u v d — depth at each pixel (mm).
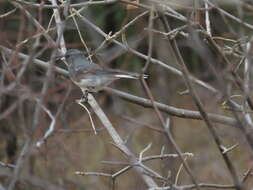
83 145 16688
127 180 15898
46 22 14531
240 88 6578
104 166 15969
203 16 10844
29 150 5738
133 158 7379
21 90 6895
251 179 13992
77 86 11883
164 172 14633
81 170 14008
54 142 12266
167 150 14867
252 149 6184
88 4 8219
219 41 10898
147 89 6203
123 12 19203
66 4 7426
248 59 6664
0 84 6777
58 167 12766
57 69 10391
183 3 7344
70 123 15008
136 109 19203
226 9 12898
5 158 14781
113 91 9734
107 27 19812
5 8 15711
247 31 11781
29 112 12391
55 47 6008
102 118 9055
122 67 16812
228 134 8695
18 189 9023
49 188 7637
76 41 15617
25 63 6461
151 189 7078
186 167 6230
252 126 6965
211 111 13742
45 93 5793
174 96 19609
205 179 16688
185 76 6512
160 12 6789
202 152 17891
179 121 19688
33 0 10281
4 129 13789
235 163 15938
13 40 11844
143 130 18031
